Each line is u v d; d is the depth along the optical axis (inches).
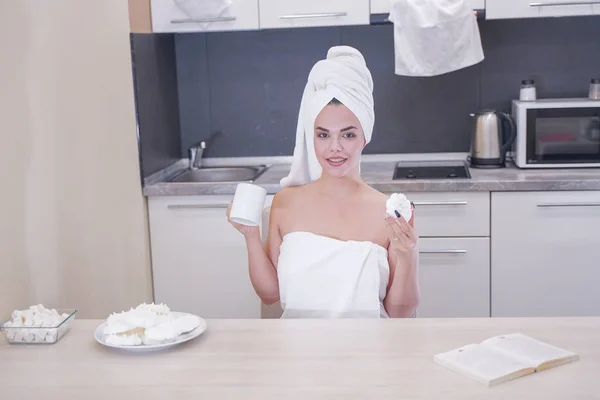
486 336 60.3
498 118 127.6
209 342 60.5
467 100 138.2
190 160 139.8
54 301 79.1
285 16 124.0
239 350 58.5
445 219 118.3
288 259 71.0
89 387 52.4
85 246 90.7
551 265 117.8
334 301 69.7
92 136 94.5
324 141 70.8
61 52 82.6
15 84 69.4
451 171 126.6
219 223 122.2
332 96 69.7
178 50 142.0
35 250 73.9
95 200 95.4
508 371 51.8
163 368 55.4
